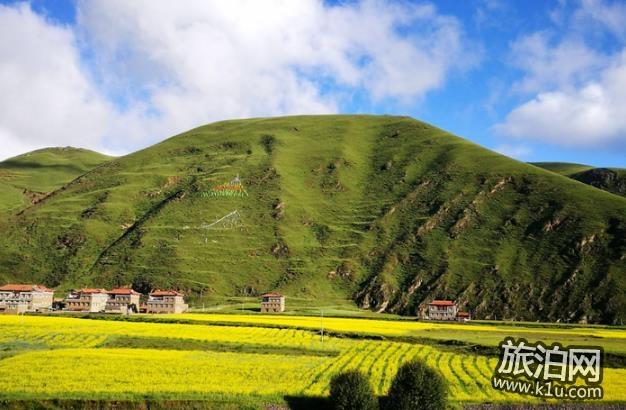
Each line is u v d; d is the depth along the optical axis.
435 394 52.09
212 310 179.12
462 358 84.62
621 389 62.69
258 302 197.75
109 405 54.16
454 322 158.00
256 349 90.19
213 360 74.81
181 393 57.16
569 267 191.50
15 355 76.25
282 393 58.41
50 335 97.38
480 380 66.88
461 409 55.78
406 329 124.12
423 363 53.94
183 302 180.88
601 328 147.00
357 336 109.19
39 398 54.56
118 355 75.56
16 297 178.00
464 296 192.25
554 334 121.62
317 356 85.12
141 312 178.75
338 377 53.75
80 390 57.00
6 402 53.41
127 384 59.62
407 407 51.44
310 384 62.53
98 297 179.25
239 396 56.94
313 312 175.38
